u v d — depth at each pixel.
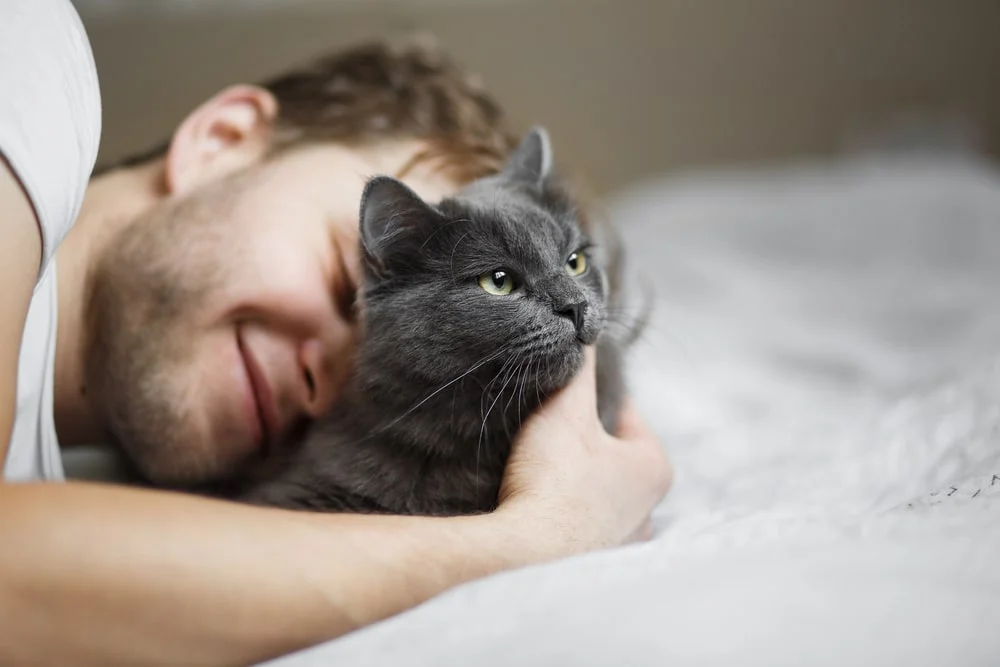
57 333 1.08
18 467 0.94
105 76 3.15
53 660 0.57
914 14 3.55
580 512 0.88
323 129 1.28
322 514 0.72
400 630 0.63
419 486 1.09
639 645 0.57
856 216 2.88
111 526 0.60
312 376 1.14
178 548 0.60
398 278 1.12
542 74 3.50
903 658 0.55
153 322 1.08
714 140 3.61
